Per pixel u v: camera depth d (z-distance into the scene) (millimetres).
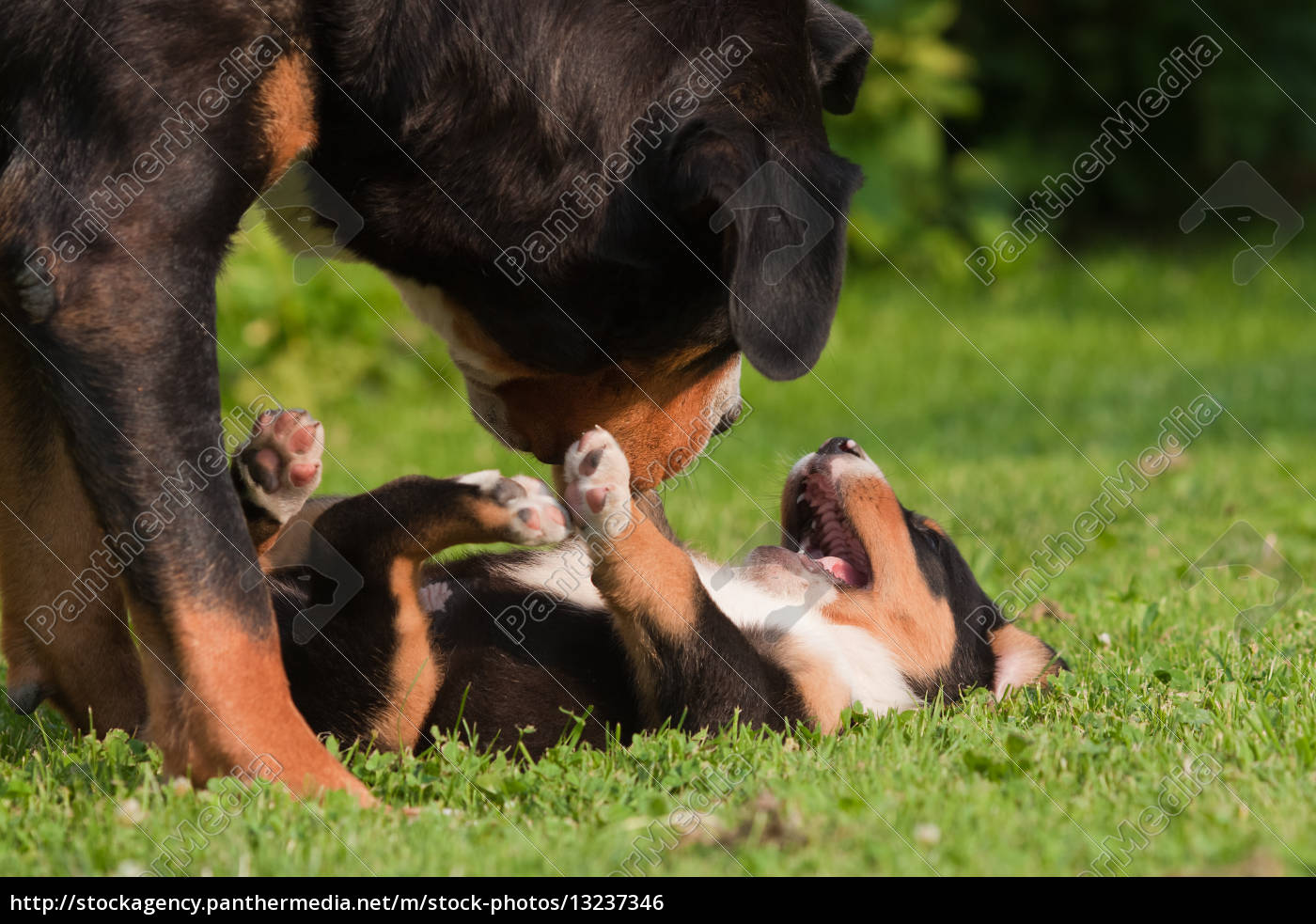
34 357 4484
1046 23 24469
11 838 4078
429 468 12398
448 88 4859
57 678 5348
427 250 5129
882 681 6242
